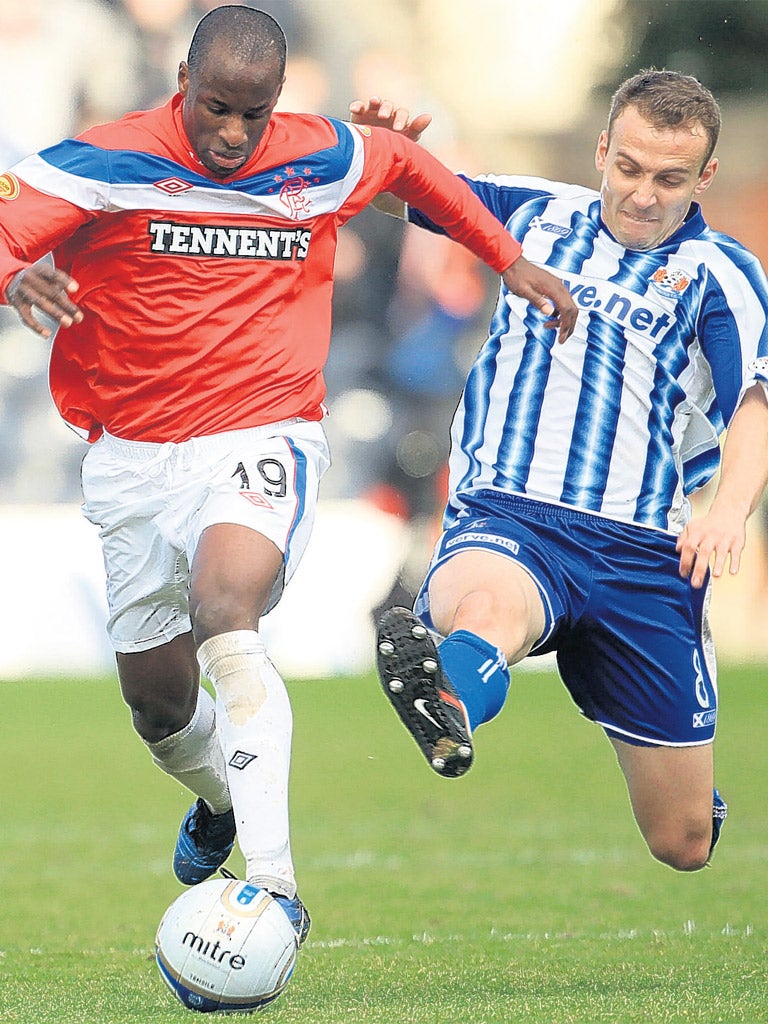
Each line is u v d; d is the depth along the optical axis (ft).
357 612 194.90
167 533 53.98
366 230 231.50
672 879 83.41
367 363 230.89
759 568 227.20
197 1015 46.42
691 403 61.46
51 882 83.15
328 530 195.62
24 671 185.98
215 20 48.88
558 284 58.65
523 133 282.97
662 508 60.64
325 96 256.93
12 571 187.21
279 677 49.83
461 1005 48.16
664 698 61.00
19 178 49.85
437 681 47.73
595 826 105.19
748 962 57.16
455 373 234.79
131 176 50.65
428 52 274.98
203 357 52.65
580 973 55.26
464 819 108.37
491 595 55.26
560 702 178.29
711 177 61.41
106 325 52.75
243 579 49.57
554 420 60.54
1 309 218.38
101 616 188.75
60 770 132.67
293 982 53.88
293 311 54.08
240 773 48.57
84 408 55.52
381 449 227.40
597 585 59.62
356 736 150.92
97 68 241.14
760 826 104.68
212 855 64.85
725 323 60.08
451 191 57.47
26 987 52.75
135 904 75.72
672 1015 45.98
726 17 275.80
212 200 51.49
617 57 281.95
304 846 96.78
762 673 196.44
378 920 69.92
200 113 48.96
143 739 62.13
